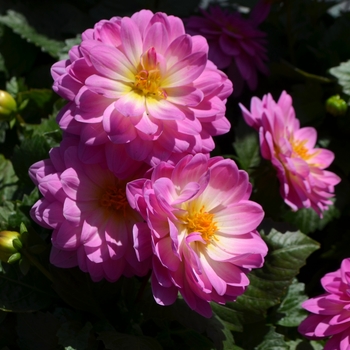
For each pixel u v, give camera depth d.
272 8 0.79
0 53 0.73
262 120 0.60
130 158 0.52
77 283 0.57
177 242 0.50
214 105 0.54
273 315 0.63
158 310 0.58
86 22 0.75
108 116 0.51
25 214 0.59
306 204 0.60
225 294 0.52
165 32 0.53
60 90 0.52
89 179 0.53
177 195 0.52
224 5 0.82
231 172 0.53
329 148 0.71
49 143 0.62
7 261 0.54
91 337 0.56
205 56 0.53
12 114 0.65
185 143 0.52
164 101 0.53
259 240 0.53
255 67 0.71
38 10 0.74
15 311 0.57
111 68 0.52
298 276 0.70
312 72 0.75
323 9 0.78
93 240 0.52
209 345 0.58
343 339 0.56
